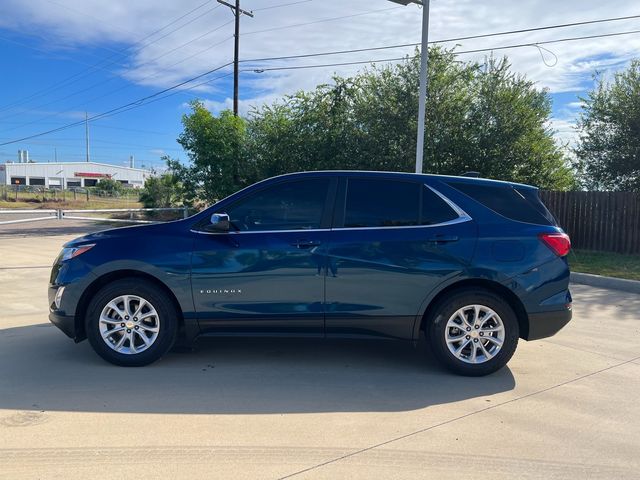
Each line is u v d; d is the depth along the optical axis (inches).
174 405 159.8
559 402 167.6
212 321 189.6
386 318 188.2
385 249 186.9
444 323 187.9
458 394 173.3
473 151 646.5
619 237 504.1
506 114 649.0
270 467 124.8
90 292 194.4
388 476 121.9
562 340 239.3
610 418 156.1
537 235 190.2
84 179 4813.0
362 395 171.2
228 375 187.0
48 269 410.6
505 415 157.2
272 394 170.2
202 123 864.3
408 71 666.2
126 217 1081.4
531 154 653.3
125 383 176.9
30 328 243.1
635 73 592.4
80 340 196.5
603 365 204.5
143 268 187.3
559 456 132.9
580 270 414.0
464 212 191.8
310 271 186.9
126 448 132.5
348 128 712.4
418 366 200.8
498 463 128.9
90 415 151.6
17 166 4389.8
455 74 662.5
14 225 901.2
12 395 165.3
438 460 129.8
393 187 195.3
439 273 186.2
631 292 356.2
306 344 226.7
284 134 778.8
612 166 597.6
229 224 190.1
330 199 194.1
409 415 156.0
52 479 117.6
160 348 190.5
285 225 192.2
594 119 616.7
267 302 188.5
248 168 850.1
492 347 189.0
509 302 193.2
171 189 1142.3
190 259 187.9
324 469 124.3
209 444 135.6
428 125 642.8
